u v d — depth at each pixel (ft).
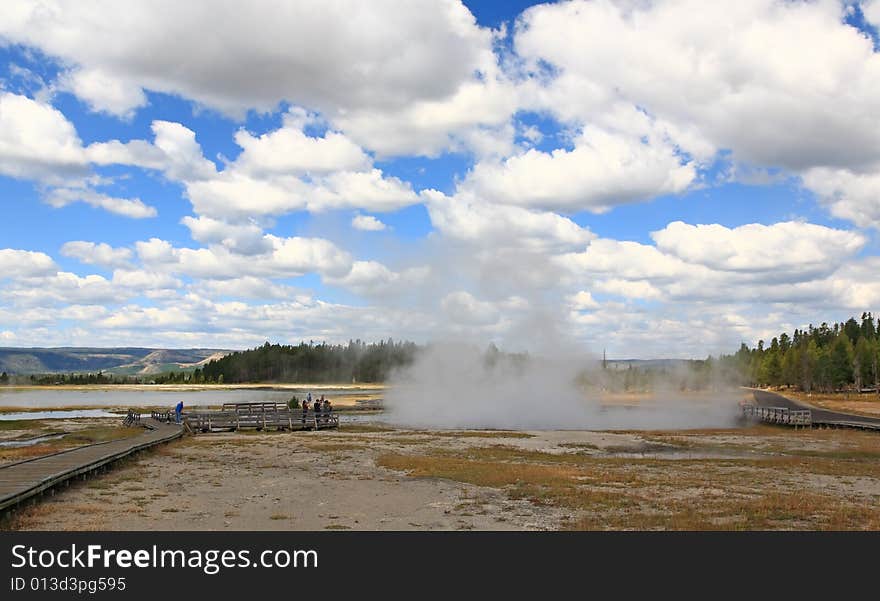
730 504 61.72
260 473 82.17
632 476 80.43
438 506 60.59
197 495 64.69
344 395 391.04
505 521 54.44
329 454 106.52
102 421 194.59
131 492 65.46
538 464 94.53
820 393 414.41
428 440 135.44
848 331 533.55
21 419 205.36
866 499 66.03
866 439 141.49
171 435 129.39
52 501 59.36
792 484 75.66
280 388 547.08
